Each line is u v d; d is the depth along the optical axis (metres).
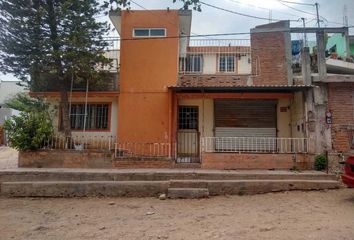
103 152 13.36
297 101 14.35
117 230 6.89
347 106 13.09
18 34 13.55
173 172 11.42
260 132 15.35
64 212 8.70
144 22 15.94
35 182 10.97
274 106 15.46
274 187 10.62
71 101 16.00
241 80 15.98
